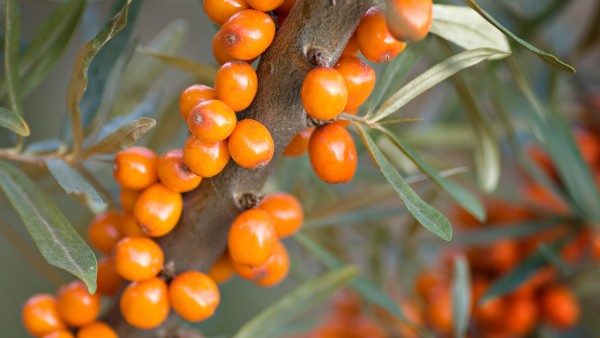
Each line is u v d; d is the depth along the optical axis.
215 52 0.25
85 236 0.34
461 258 0.31
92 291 0.25
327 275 0.29
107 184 0.31
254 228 0.25
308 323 0.34
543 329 0.35
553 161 0.35
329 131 0.25
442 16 0.26
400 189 0.24
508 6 0.34
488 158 0.31
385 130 0.25
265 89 0.24
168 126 0.32
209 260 0.26
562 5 0.33
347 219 0.32
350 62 0.24
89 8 0.34
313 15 0.24
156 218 0.25
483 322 0.35
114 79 0.28
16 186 0.26
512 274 0.33
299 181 0.33
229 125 0.24
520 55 0.35
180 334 0.27
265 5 0.24
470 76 0.33
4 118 0.25
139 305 0.26
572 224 0.34
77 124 0.27
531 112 0.34
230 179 0.25
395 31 0.23
